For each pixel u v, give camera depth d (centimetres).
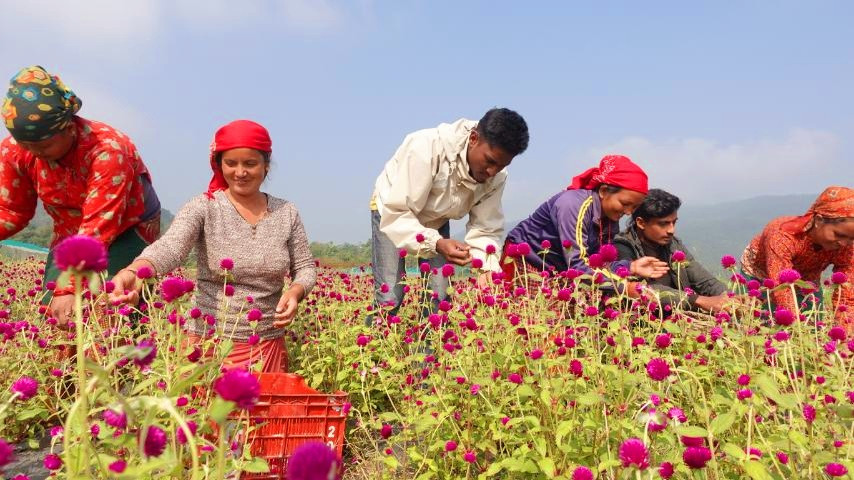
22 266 859
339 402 252
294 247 352
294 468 70
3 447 106
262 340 326
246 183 323
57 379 289
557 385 205
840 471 160
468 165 400
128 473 109
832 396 204
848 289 377
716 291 456
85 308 277
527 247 306
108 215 368
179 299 197
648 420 164
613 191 387
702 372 249
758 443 190
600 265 266
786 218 423
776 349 229
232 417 217
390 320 372
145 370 209
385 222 394
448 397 240
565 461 205
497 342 262
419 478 225
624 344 223
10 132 338
